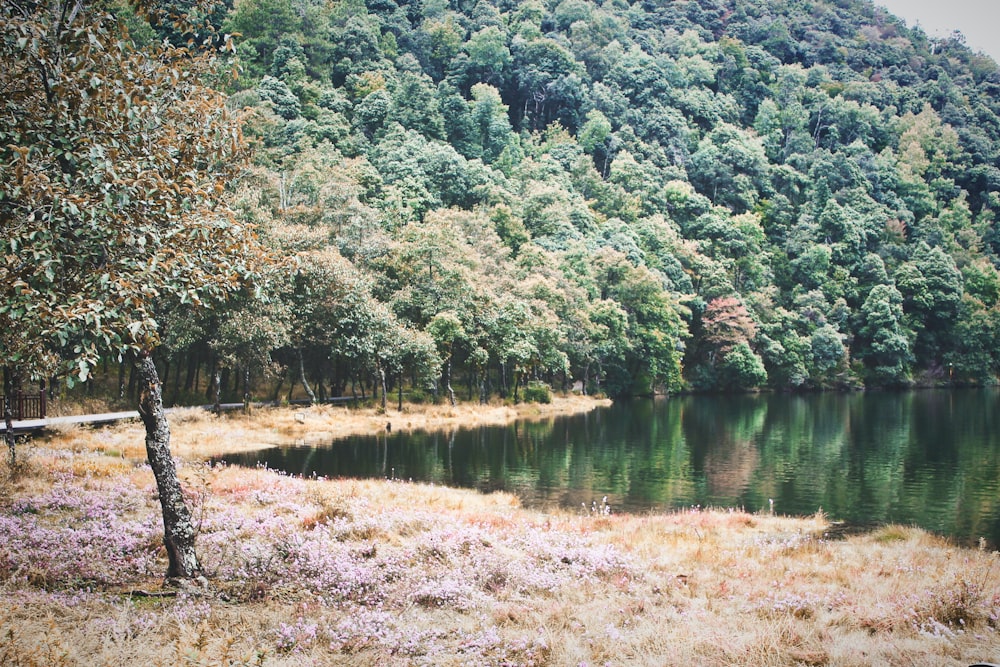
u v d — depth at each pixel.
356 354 50.09
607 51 163.12
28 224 8.82
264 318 43.38
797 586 12.09
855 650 8.92
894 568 13.91
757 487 28.05
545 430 47.34
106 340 8.89
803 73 179.38
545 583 11.64
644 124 146.12
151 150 10.54
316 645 8.34
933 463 34.34
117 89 9.97
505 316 60.41
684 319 94.75
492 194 98.19
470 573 11.93
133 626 8.45
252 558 11.74
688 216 121.25
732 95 170.62
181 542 10.70
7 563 10.66
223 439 36.28
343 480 23.55
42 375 10.14
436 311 58.91
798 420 55.75
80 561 11.13
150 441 10.67
